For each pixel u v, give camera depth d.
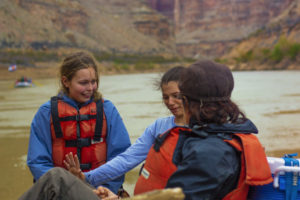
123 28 185.88
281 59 78.06
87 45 139.12
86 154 2.42
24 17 125.50
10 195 3.42
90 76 2.39
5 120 8.44
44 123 2.39
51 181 1.42
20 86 24.77
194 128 1.47
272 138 5.65
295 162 1.61
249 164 1.40
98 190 1.98
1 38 104.38
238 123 1.52
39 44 114.81
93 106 2.45
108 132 2.48
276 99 12.10
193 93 1.49
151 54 158.62
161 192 1.08
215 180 1.32
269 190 1.64
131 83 27.98
